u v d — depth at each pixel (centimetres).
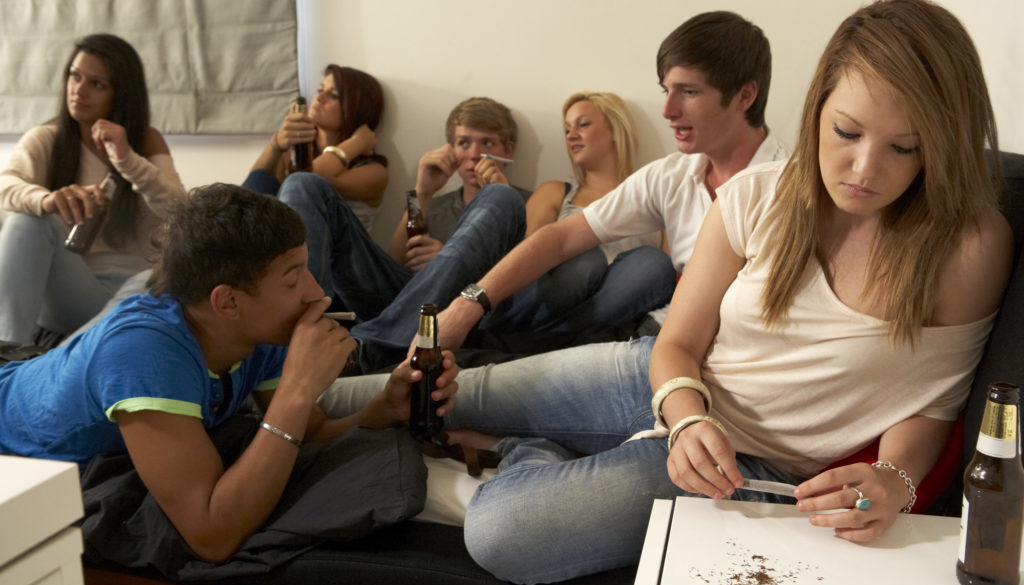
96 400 121
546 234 192
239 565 124
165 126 305
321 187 210
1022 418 98
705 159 192
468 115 267
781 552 88
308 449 140
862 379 111
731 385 122
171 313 126
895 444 110
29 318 216
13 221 219
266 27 290
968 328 109
